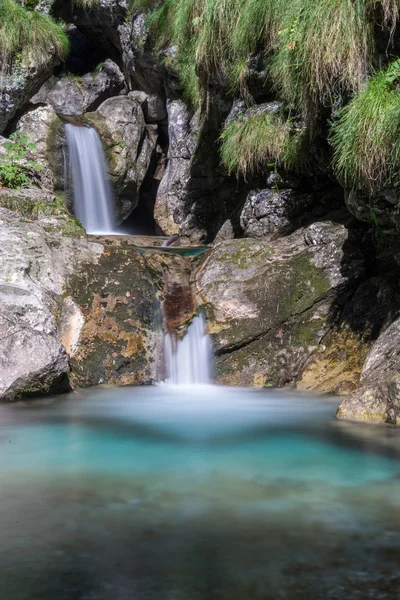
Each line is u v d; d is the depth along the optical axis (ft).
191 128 33.40
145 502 8.52
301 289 20.07
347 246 20.24
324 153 20.80
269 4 20.13
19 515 7.97
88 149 34.60
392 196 16.12
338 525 7.65
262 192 24.59
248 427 13.58
